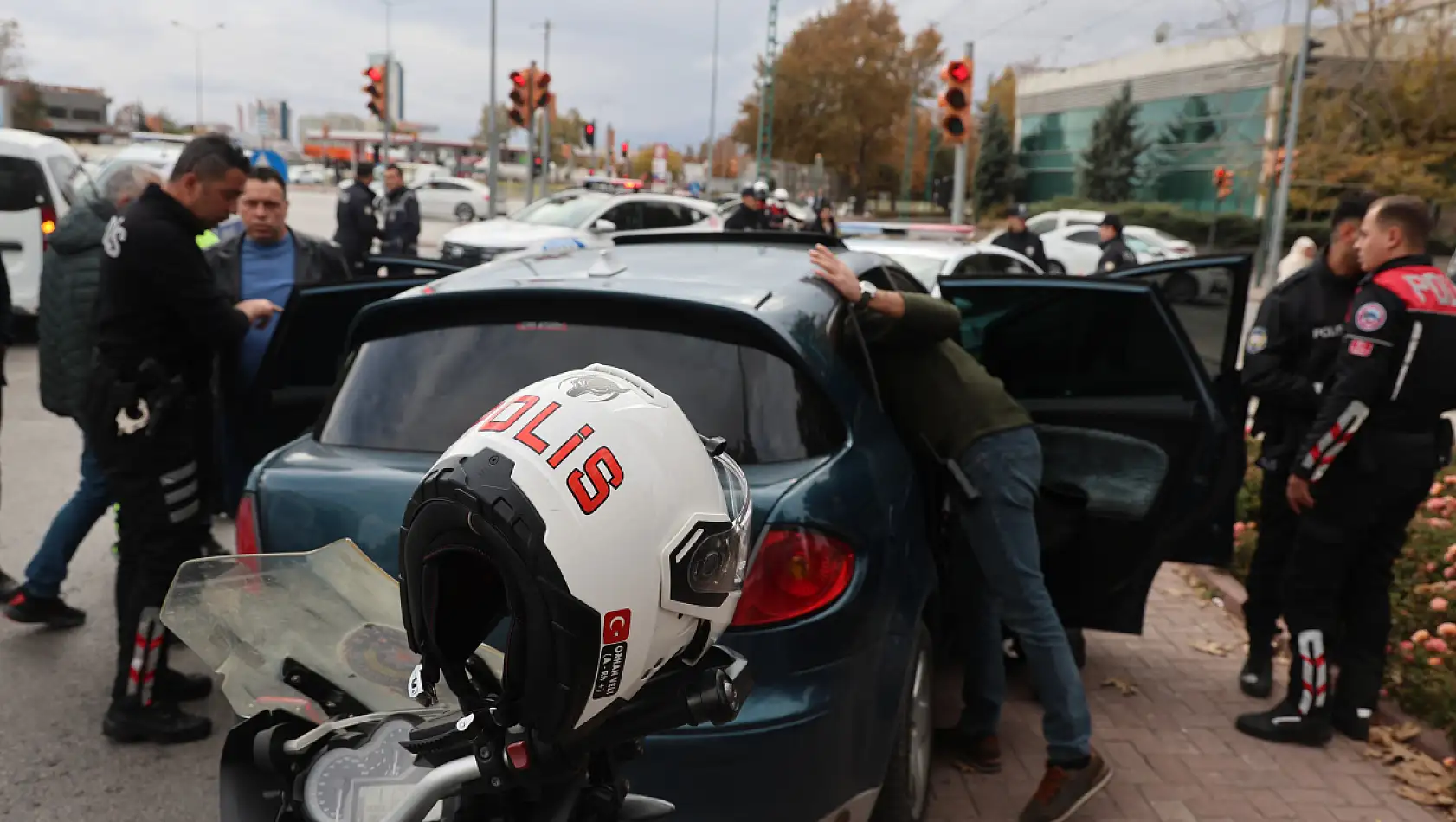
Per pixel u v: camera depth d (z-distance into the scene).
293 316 3.49
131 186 4.16
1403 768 3.73
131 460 3.29
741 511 1.16
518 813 1.16
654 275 2.99
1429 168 28.56
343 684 1.45
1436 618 4.69
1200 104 39.88
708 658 1.16
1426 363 3.59
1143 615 3.87
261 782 1.43
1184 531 3.85
